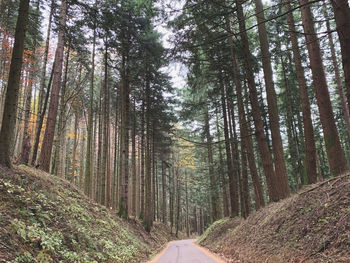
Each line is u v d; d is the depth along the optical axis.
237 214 18.06
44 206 7.10
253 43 16.97
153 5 8.32
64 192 10.46
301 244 5.88
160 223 33.38
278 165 10.90
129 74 19.58
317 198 6.87
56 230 6.43
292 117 19.64
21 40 7.71
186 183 43.59
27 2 7.93
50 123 12.38
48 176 11.03
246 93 16.61
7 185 6.43
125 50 17.55
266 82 11.43
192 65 10.38
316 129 22.16
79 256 6.12
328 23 14.70
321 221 5.86
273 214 8.98
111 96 26.28
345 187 6.11
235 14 11.63
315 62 8.30
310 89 18.16
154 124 24.50
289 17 12.35
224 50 13.38
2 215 5.17
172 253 13.85
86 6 8.58
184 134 24.81
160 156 29.75
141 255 11.42
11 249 4.39
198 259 10.58
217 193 20.45
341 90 15.73
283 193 10.66
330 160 7.59
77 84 20.41
